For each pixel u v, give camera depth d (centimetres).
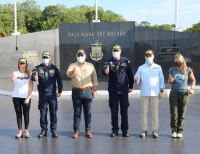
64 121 1304
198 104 1781
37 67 1016
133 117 1381
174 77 991
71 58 3347
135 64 3306
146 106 1023
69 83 3086
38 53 3347
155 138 1005
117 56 1012
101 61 3322
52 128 1027
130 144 938
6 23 7512
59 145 934
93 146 920
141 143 948
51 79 1016
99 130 1129
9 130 1150
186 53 3225
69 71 1004
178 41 3228
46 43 3356
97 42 3325
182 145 923
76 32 3338
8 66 3347
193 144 934
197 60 3206
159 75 1019
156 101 1016
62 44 3350
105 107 1694
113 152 861
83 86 1001
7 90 2612
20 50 3341
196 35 3203
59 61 3359
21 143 962
